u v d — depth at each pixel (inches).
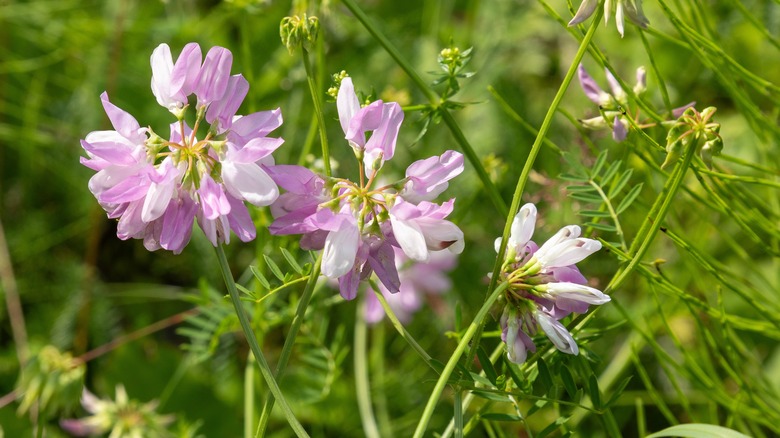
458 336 11.9
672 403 16.8
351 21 20.5
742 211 13.0
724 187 13.1
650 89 19.8
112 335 19.1
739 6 13.6
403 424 16.8
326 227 10.4
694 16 13.4
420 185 10.6
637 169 15.1
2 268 18.4
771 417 13.1
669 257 17.2
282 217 10.6
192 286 20.1
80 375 13.8
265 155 10.4
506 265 10.8
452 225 10.5
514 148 19.7
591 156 14.3
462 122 20.3
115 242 20.3
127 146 10.5
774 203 14.2
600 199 12.1
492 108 20.2
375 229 10.6
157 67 10.7
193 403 17.6
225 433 17.6
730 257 17.7
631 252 11.5
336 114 19.5
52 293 19.5
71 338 18.8
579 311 10.7
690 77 19.8
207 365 18.1
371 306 15.4
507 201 19.1
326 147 11.4
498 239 10.9
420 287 17.1
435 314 18.4
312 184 10.6
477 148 19.7
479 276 18.8
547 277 10.7
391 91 15.1
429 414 10.5
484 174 12.6
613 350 17.1
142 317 19.1
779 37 19.6
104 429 15.3
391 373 17.8
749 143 18.8
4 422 17.3
